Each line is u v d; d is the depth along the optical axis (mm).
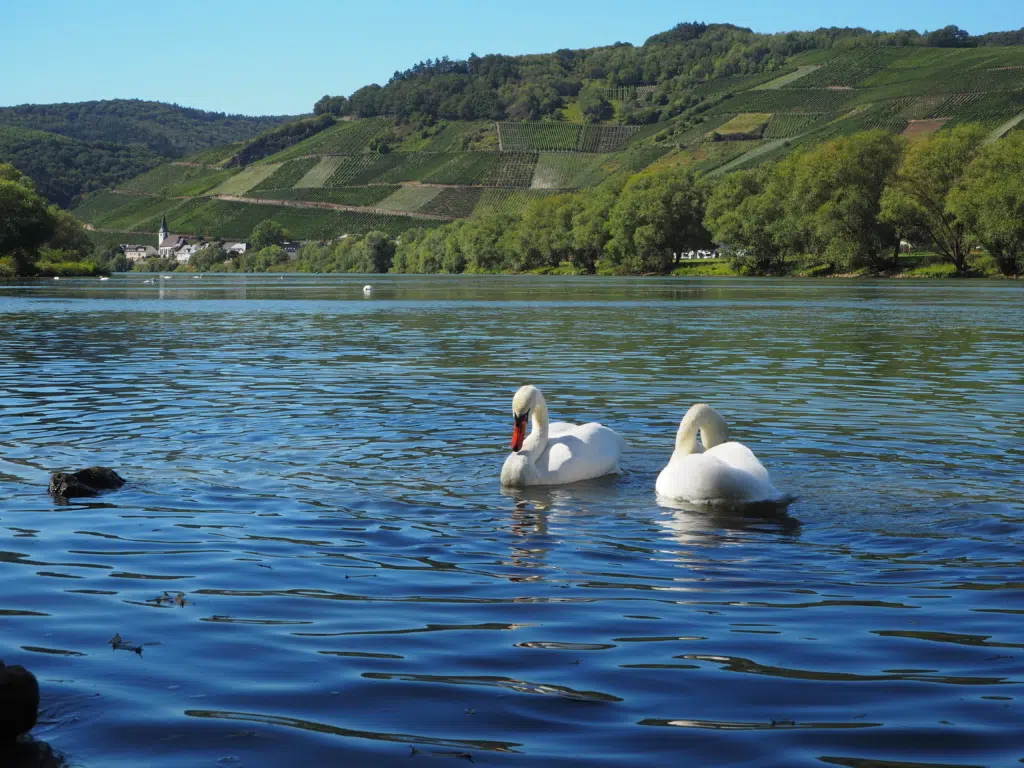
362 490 9109
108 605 6020
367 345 25047
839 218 94062
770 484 8703
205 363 20500
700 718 4449
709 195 124250
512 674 4953
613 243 127438
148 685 4820
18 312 41750
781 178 107562
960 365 19578
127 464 10180
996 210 78125
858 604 5996
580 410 13922
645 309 42906
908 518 8047
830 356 21562
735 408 13992
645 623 5680
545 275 144125
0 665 4328
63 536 7582
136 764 4047
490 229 162875
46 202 130125
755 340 25969
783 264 109562
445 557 7074
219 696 4695
